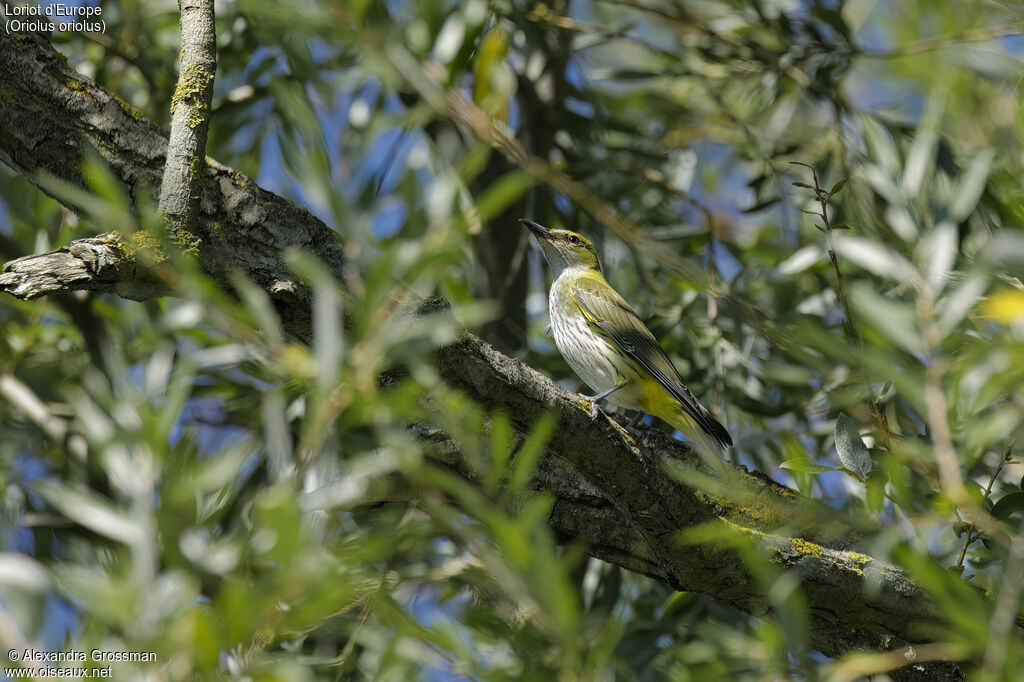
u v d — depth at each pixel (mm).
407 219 9172
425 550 11625
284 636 7844
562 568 5758
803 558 8617
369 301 6098
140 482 6828
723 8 14781
